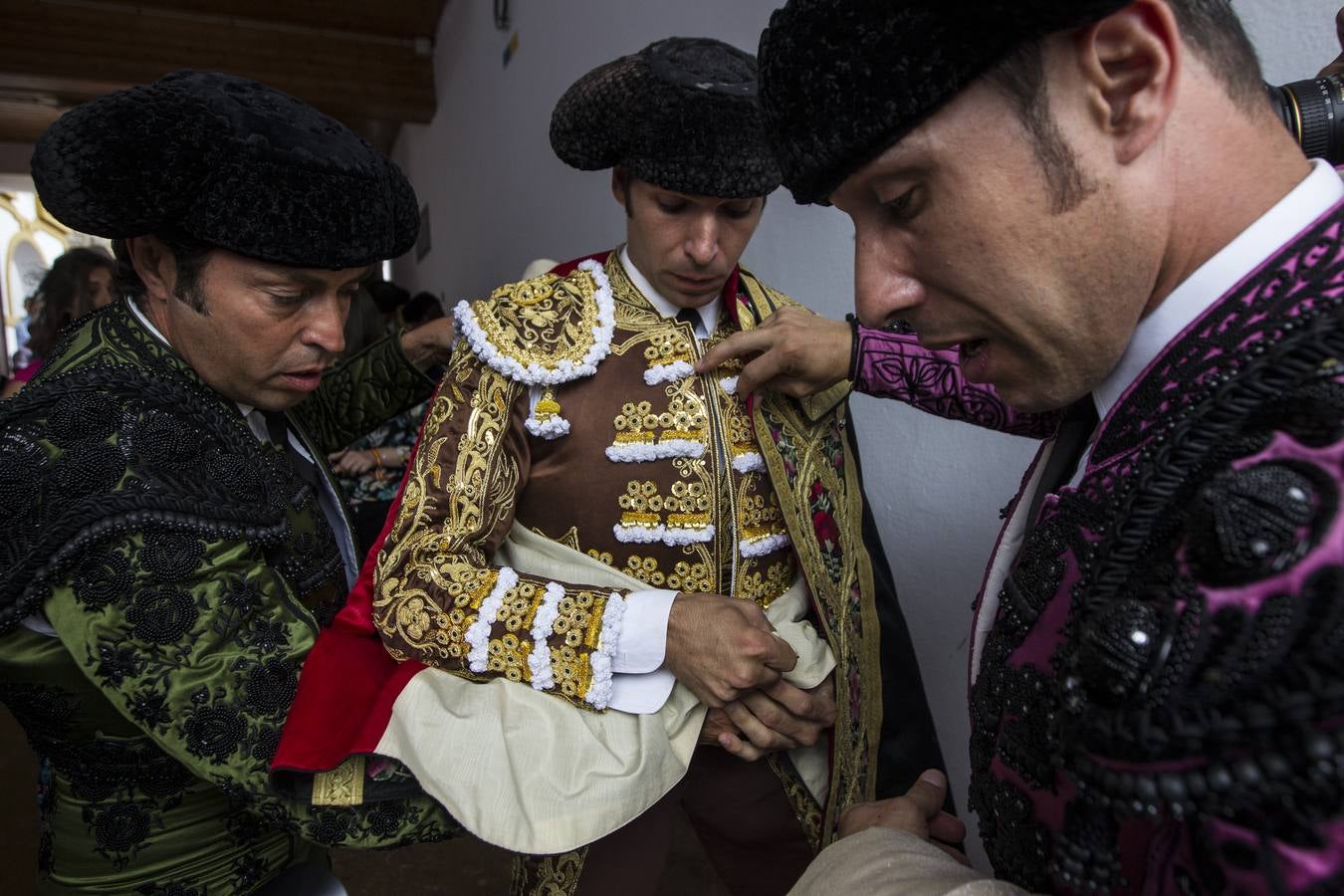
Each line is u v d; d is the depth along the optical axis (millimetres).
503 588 780
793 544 930
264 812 692
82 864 760
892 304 470
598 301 925
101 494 652
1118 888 395
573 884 929
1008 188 402
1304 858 297
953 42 381
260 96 716
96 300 2131
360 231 727
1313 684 287
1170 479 365
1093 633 355
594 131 851
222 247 691
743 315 985
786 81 445
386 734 727
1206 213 418
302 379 801
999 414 862
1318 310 376
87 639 639
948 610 1342
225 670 681
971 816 1314
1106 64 386
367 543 1984
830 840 929
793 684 875
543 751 719
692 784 998
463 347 887
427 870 1745
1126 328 436
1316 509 311
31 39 5062
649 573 903
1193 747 308
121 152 647
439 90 5641
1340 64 703
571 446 891
